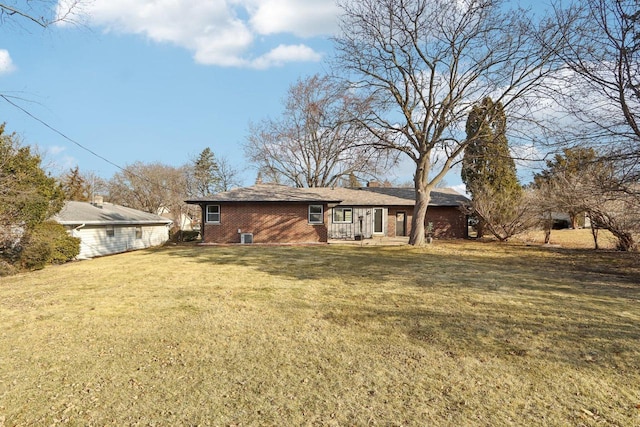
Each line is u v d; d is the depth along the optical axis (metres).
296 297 7.56
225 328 5.57
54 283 9.57
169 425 3.05
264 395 3.54
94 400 3.47
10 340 5.12
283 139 33.91
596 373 3.96
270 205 20.97
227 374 4.01
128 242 23.91
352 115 17.84
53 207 14.65
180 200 38.06
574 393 3.54
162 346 4.86
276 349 4.71
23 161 12.90
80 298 7.68
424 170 18.62
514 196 20.61
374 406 3.32
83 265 13.45
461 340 4.98
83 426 3.04
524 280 9.29
